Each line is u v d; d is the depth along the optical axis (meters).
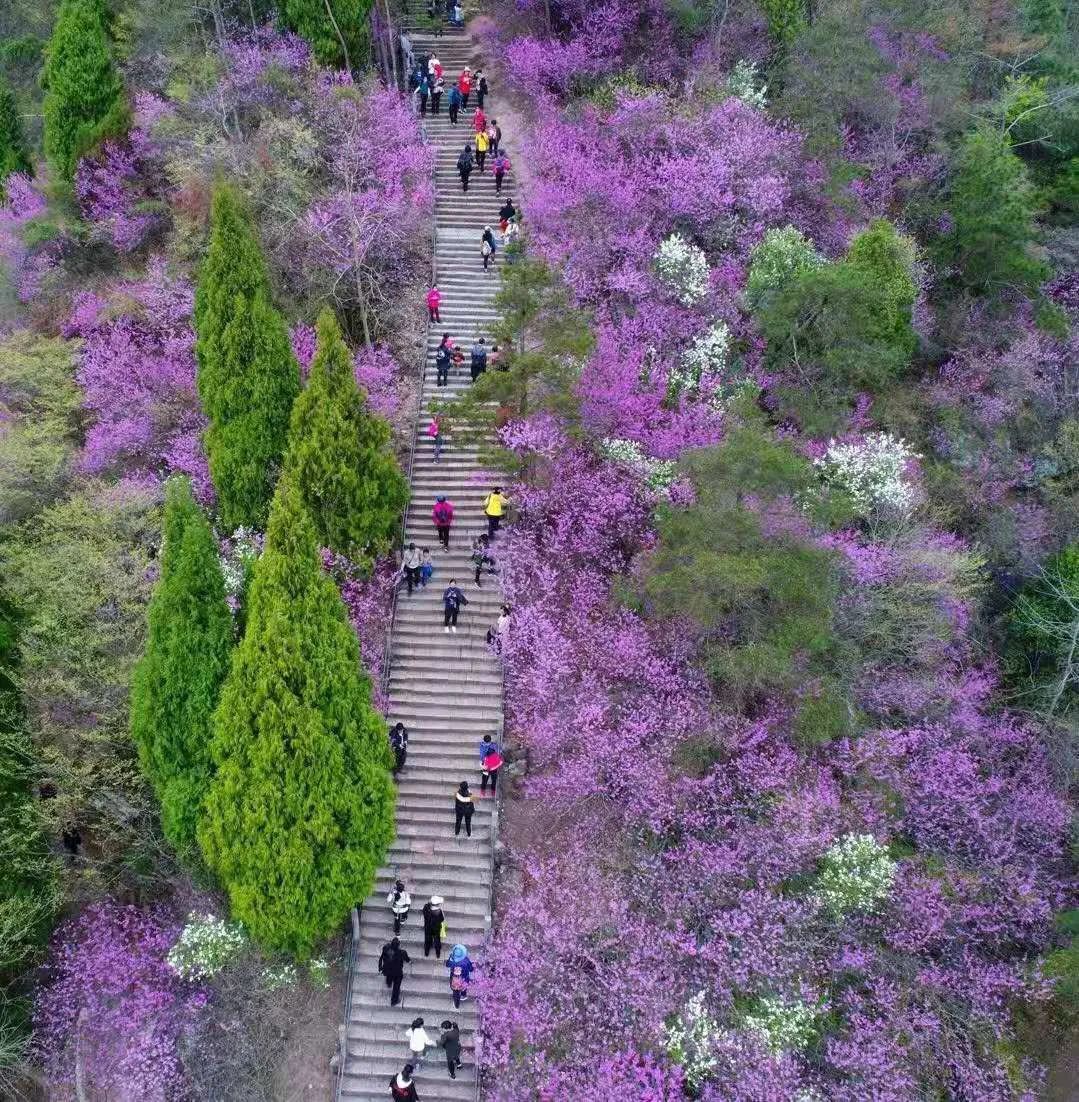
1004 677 24.02
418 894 19.22
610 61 31.61
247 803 17.06
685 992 17.81
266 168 27.39
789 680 20.14
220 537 23.08
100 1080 18.39
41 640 19.92
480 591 22.59
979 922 19.31
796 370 24.95
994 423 26.55
